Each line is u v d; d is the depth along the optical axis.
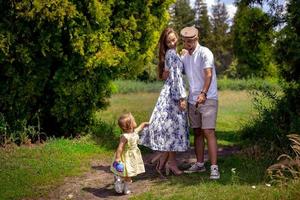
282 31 8.66
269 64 34.25
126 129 6.32
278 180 5.86
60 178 6.95
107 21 8.82
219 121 12.90
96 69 9.02
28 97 8.77
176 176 6.81
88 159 7.95
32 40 8.45
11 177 6.84
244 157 7.55
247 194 5.61
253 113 13.06
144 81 33.22
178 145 6.70
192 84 6.76
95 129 9.46
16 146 8.48
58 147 8.36
